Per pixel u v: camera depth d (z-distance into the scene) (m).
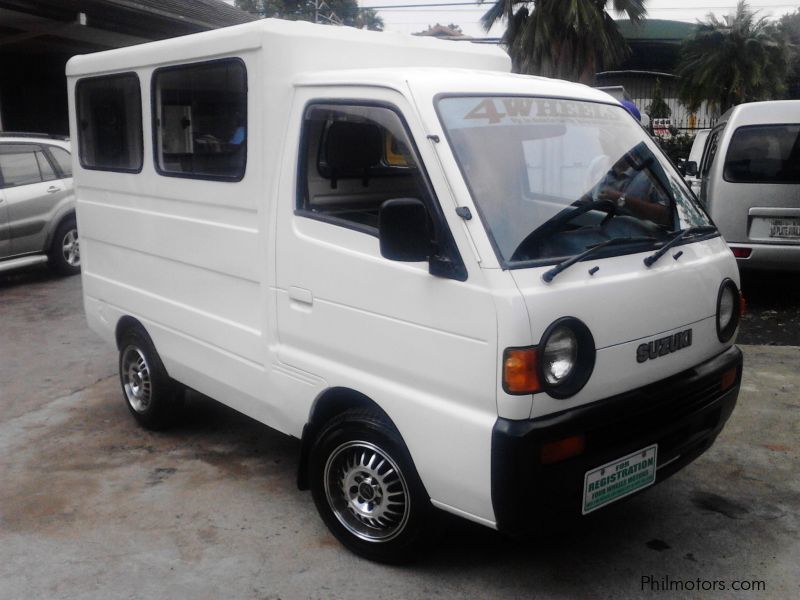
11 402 5.80
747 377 5.95
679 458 3.50
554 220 3.23
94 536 3.92
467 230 2.99
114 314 5.22
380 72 3.40
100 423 5.39
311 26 3.82
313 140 3.65
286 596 3.41
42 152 9.88
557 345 2.95
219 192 4.07
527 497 2.94
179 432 5.20
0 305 8.72
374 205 3.95
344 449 3.61
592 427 3.05
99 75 4.96
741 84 35.91
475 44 4.55
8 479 4.55
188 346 4.55
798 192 7.48
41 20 14.40
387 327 3.28
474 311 2.95
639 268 3.28
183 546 3.82
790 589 3.42
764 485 4.33
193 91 4.18
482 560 3.65
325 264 3.52
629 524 3.95
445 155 3.11
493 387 2.92
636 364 3.21
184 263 4.44
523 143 3.35
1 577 3.57
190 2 19.09
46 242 9.77
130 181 4.79
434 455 3.16
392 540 3.53
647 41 41.97
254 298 3.98
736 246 7.69
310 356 3.70
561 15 31.83
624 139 3.82
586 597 3.38
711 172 7.90
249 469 4.66
